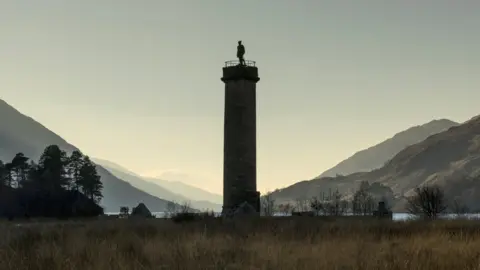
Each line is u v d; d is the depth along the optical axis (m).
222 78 76.94
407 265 17.33
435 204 73.94
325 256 20.14
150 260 19.92
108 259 18.73
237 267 18.59
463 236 28.14
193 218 53.97
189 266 18.28
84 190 147.25
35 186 123.00
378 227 36.59
